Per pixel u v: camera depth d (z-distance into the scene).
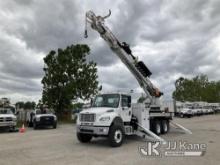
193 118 39.19
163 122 16.50
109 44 13.85
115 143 11.09
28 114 26.66
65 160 8.41
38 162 8.15
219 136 14.55
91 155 9.25
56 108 33.12
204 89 79.12
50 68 32.94
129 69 15.16
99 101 12.88
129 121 12.90
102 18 13.43
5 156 9.20
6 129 20.22
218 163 7.82
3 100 24.17
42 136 15.82
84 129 11.53
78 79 33.19
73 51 33.53
